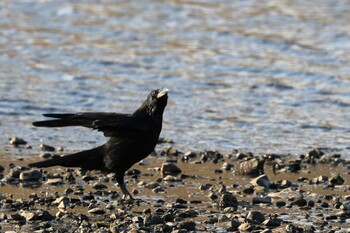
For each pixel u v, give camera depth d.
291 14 89.75
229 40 81.06
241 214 37.47
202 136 53.94
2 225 35.50
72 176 43.47
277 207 38.88
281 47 78.12
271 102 62.34
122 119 38.03
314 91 65.00
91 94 64.12
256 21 87.69
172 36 83.12
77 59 74.69
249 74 70.12
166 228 34.97
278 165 46.66
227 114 59.34
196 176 44.56
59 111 59.62
